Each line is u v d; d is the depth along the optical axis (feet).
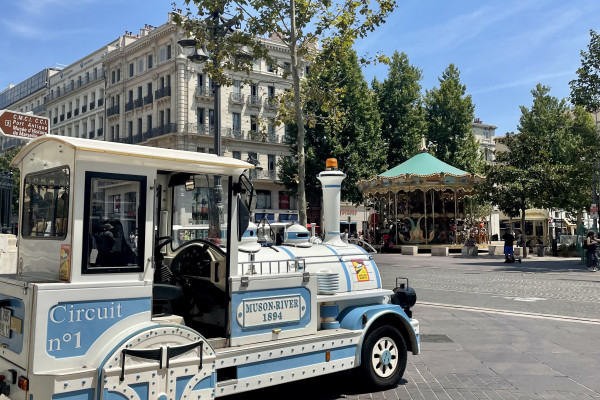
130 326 12.60
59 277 12.39
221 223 15.11
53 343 11.44
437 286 49.70
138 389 12.03
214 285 15.31
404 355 19.02
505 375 20.45
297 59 42.98
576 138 131.44
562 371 21.04
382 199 126.00
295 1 36.24
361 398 17.53
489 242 123.24
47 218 13.34
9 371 11.92
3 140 207.31
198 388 13.07
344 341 17.11
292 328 16.12
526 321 31.96
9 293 12.55
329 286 17.85
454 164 145.48
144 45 155.43
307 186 118.93
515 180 95.04
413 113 139.03
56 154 13.19
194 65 145.59
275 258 17.19
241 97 152.76
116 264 12.59
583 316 33.76
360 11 37.11
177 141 143.23
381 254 106.01
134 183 13.11
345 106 114.93
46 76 216.74
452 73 154.40
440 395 17.92
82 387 11.43
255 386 14.58
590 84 75.00
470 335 27.91
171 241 16.20
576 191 95.14
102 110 176.65
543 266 72.64
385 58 39.06
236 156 152.35
